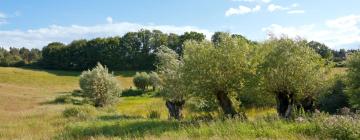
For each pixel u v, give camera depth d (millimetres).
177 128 18859
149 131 18531
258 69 23125
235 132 15820
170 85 29328
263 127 15922
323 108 24969
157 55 32438
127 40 138375
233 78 23516
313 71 22531
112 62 138125
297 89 22547
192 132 16797
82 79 53625
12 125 25516
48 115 32562
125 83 108625
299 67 22328
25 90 86812
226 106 24156
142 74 84125
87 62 139125
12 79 105500
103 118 28484
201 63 23688
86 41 142375
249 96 24391
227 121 17953
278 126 16438
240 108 27078
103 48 139000
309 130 15180
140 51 138625
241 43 23953
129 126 21391
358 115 16250
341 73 24750
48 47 144875
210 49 23766
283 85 22578
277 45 22984
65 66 140375
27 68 142125
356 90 21891
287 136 14438
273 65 22438
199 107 29703
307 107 24625
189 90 24906
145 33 137750
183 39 132625
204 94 24266
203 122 19172
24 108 50531
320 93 23453
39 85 102688
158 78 31219
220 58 23391
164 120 24344
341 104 24344
